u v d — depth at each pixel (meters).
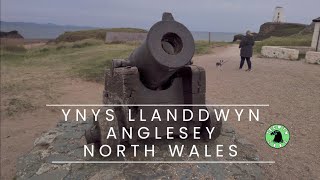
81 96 4.09
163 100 1.72
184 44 1.42
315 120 2.50
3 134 2.90
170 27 1.40
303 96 3.23
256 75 4.49
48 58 8.33
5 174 2.20
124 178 1.47
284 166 1.80
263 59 6.46
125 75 1.58
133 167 1.56
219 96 3.39
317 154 1.94
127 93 1.59
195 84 1.69
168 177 1.49
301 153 1.96
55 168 1.58
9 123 3.18
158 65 1.43
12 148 2.61
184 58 1.41
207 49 9.35
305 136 2.21
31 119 3.28
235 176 1.53
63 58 8.16
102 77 5.16
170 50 1.44
